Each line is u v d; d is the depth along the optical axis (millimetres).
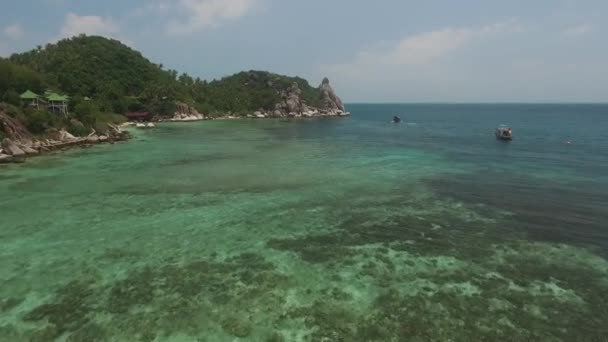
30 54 123375
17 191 25578
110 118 85375
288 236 17906
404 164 38062
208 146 52250
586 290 13031
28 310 11602
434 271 14414
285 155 43906
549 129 91625
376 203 23531
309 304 12078
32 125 45844
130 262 14992
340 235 18094
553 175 32875
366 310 11750
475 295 12648
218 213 21172
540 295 12672
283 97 171125
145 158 40406
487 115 186250
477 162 39969
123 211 21375
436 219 20578
